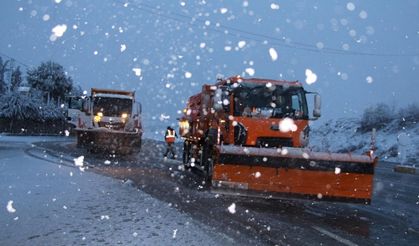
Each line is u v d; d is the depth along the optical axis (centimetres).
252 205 876
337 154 900
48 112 5028
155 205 784
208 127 1288
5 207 710
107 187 966
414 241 639
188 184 1138
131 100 2231
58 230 588
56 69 5938
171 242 549
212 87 1271
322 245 582
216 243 554
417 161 2922
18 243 528
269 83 1108
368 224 751
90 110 2217
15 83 6488
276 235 623
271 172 892
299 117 1107
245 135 1075
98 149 2198
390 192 1245
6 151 1972
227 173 892
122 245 530
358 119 4550
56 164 1434
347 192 892
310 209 881
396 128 3759
